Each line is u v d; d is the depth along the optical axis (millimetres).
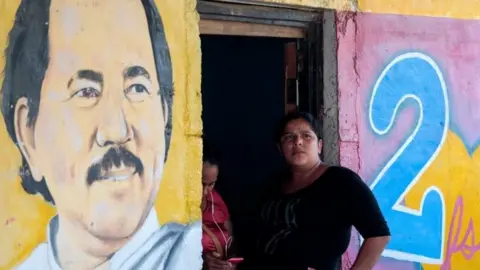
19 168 3314
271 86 5641
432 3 4973
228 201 5699
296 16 4500
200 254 3965
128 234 3678
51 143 3416
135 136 3703
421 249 4879
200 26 4246
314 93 4586
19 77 3318
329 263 3789
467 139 5105
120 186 3643
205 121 5824
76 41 3508
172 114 3863
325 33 4555
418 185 4883
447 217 5004
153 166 3775
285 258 3814
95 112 3561
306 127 3896
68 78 3477
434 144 4957
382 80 4750
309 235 3787
